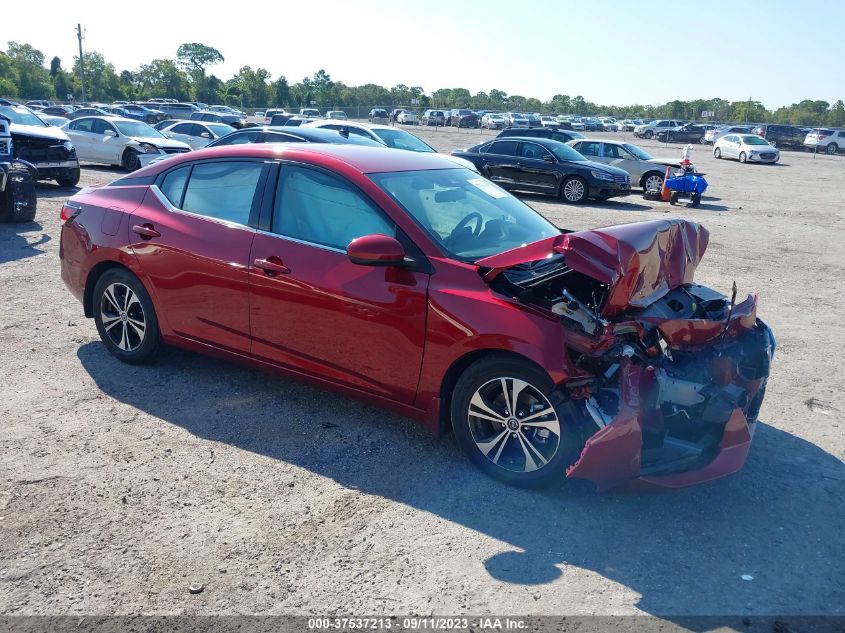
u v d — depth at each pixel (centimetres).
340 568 320
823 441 462
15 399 476
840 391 551
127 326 531
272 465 407
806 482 408
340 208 434
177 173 509
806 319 759
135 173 540
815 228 1475
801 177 2958
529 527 354
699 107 13838
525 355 361
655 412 360
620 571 323
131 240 507
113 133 2016
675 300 414
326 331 429
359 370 425
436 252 403
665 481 343
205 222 479
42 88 12056
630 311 383
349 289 416
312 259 432
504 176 1917
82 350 569
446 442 441
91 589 301
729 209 1792
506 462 391
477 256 411
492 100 13488
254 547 333
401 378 411
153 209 507
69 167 1510
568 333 361
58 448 415
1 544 328
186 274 482
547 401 366
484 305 379
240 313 464
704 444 370
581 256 354
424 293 395
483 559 329
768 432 474
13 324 626
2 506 356
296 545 335
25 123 1694
